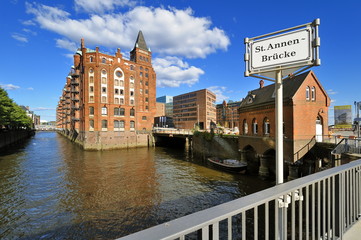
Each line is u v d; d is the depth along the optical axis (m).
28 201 15.66
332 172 2.96
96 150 45.06
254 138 23.05
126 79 51.38
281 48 3.45
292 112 18.17
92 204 15.09
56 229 11.80
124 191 17.88
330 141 19.12
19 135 68.56
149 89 62.19
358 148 12.96
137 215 13.38
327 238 2.98
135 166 28.45
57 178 22.17
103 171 25.41
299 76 19.89
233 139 28.17
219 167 25.58
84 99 46.53
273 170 21.36
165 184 19.84
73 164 29.73
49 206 14.76
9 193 17.39
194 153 39.84
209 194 16.95
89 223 12.40
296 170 18.12
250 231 11.05
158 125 87.75
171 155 38.88
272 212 11.91
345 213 3.39
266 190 2.16
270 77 4.04
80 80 52.91
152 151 44.81
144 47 62.41
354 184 3.52
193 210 14.06
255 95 24.78
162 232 1.28
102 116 47.03
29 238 11.02
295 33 3.31
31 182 20.64
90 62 47.06
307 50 3.18
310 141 18.47
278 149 3.38
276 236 2.12
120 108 50.03
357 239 3.11
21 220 12.80
